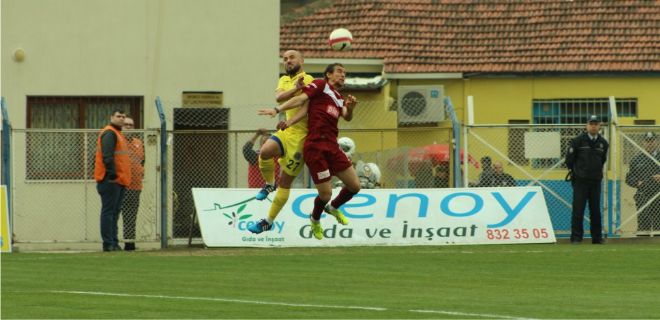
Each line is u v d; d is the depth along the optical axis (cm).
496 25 8612
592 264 4706
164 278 4144
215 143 6100
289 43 8419
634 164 5994
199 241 5759
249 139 6109
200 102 6381
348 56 8281
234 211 5575
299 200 5597
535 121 8244
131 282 4006
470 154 6512
